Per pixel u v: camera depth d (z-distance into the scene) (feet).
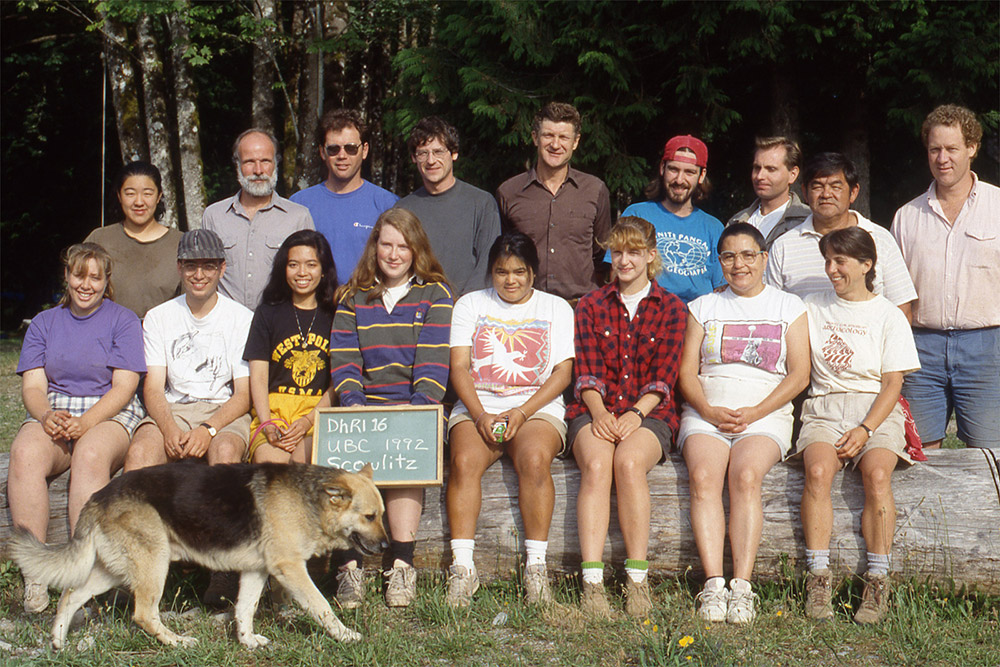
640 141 48.44
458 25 45.52
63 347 16.76
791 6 43.21
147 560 13.74
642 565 15.28
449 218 19.11
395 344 16.70
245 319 17.39
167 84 64.03
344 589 15.46
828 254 15.98
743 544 15.17
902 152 51.24
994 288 17.31
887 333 15.96
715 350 16.49
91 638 13.93
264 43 55.98
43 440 16.02
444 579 16.38
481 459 15.97
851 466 15.84
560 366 16.79
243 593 14.08
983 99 44.55
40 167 77.15
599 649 13.65
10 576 16.42
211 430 16.37
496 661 13.41
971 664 13.16
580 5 43.91
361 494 14.07
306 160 55.16
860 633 14.29
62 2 64.90
